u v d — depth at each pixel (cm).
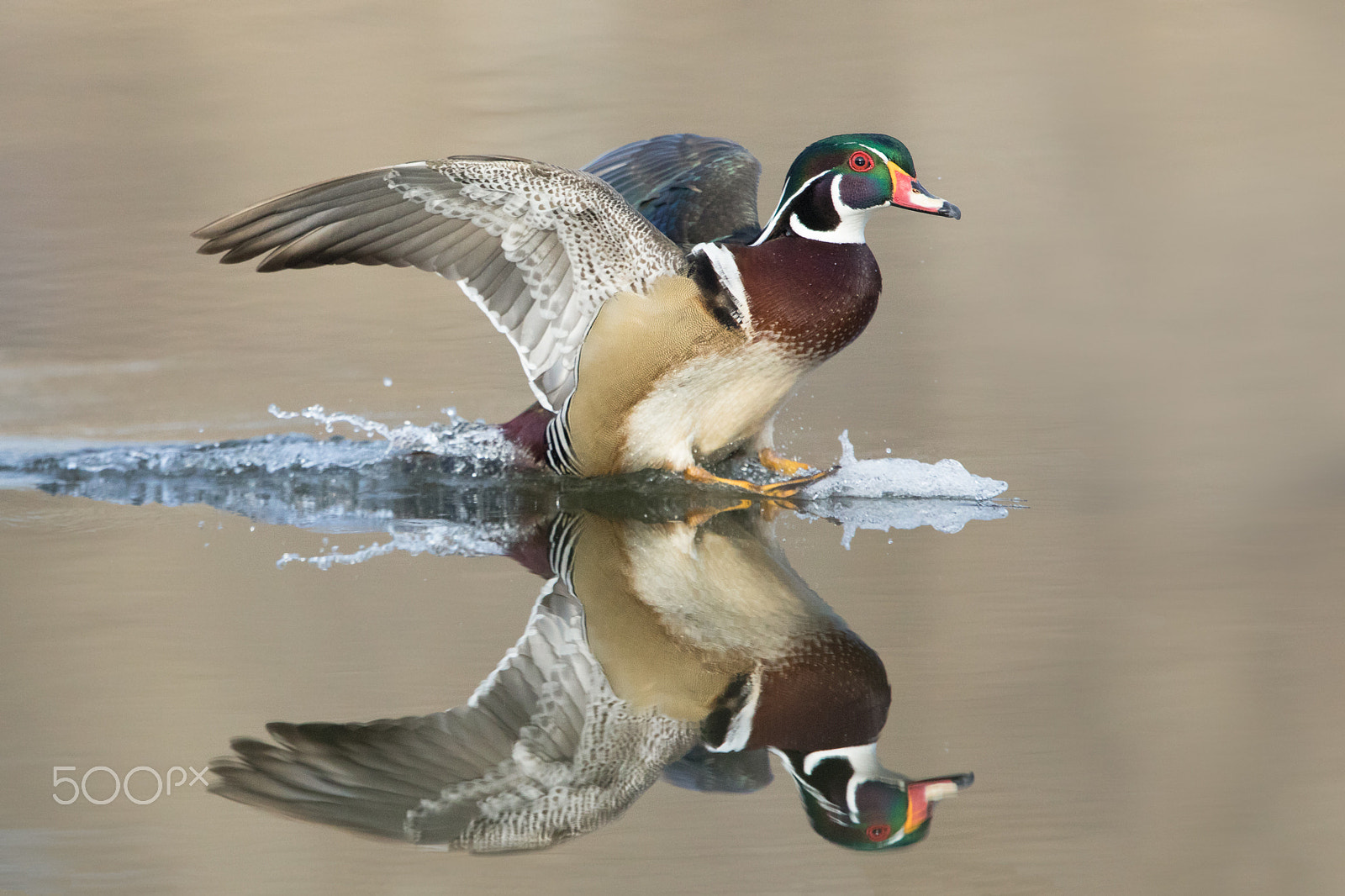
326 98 2280
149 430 1215
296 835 599
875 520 982
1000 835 593
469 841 593
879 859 575
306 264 936
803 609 812
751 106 2227
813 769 645
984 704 691
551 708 693
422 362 1410
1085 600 816
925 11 2756
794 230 1062
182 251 1752
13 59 2436
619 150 1325
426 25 2656
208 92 2309
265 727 666
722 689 715
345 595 833
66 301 1583
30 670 723
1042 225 1811
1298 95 2217
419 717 678
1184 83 2302
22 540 945
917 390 1309
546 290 1012
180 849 581
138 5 2695
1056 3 2734
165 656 741
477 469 1104
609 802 619
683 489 1064
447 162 935
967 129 2152
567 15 2745
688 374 1034
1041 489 1043
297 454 1148
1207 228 1780
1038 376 1349
